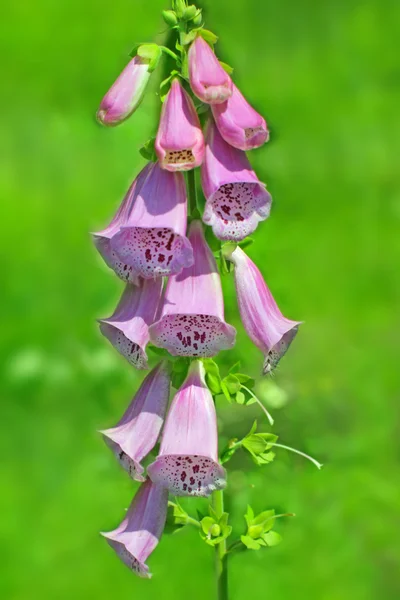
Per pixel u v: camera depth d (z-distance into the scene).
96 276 1.73
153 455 0.76
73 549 1.22
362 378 1.44
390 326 1.76
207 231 0.73
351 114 2.66
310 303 1.85
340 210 2.19
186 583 1.09
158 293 0.73
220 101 0.70
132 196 0.72
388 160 2.41
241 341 1.00
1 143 2.38
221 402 1.03
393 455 1.26
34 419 1.49
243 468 1.02
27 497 1.35
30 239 1.99
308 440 1.11
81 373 1.48
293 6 3.15
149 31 2.46
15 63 2.78
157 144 0.70
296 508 1.08
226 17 3.07
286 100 2.74
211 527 0.75
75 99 2.69
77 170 2.11
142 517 0.75
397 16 3.16
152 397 0.75
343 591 1.11
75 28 2.79
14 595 1.17
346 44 3.06
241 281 0.74
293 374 1.35
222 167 0.71
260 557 1.07
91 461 1.30
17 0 2.90
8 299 1.75
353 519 1.17
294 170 2.34
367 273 1.95
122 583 1.16
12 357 1.58
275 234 1.27
